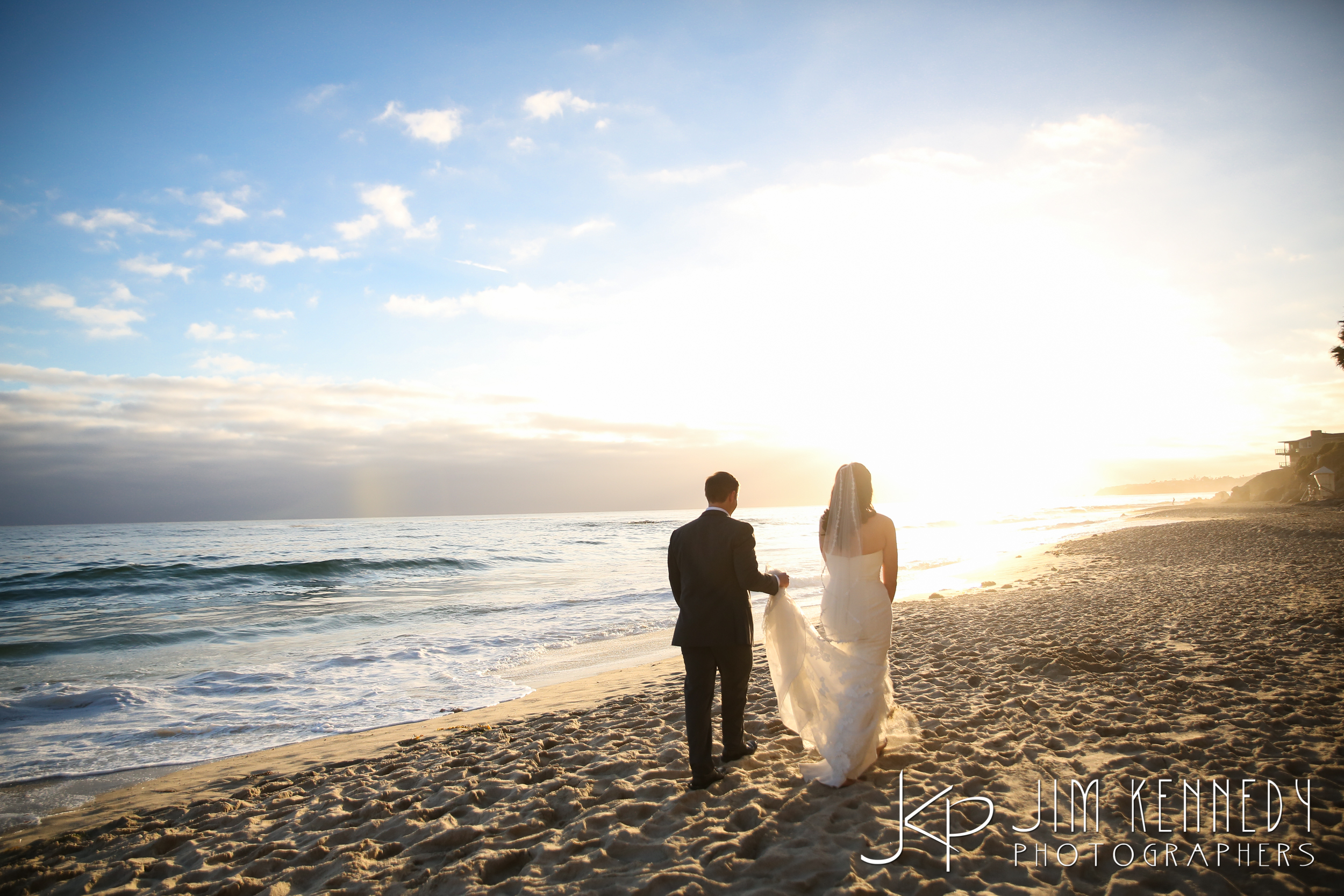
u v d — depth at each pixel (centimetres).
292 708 786
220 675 944
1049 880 283
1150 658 689
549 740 561
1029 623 979
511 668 981
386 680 913
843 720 389
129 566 2411
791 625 424
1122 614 1004
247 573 2414
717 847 318
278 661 1052
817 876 287
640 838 339
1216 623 876
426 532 6881
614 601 1666
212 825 445
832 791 379
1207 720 480
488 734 616
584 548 4188
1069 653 715
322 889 323
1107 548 2492
